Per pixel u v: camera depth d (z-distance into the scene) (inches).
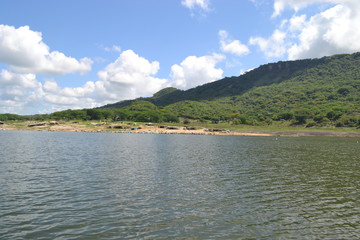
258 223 768.9
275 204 938.7
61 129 7017.7
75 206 879.1
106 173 1413.6
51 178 1274.6
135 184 1183.6
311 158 2172.7
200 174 1434.5
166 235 680.4
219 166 1706.4
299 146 3430.1
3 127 7170.3
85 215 802.2
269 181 1286.9
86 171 1457.9
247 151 2689.5
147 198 978.1
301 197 1025.5
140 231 699.4
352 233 716.7
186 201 952.9
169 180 1275.8
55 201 927.7
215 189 1123.3
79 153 2249.0
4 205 876.0
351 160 2071.9
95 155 2143.2
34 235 665.6
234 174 1448.1
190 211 852.0
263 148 3070.9
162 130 7372.1
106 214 812.6
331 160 2060.8
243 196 1027.9
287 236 691.4
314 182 1274.6
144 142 3700.8
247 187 1165.7
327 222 786.2
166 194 1034.7
